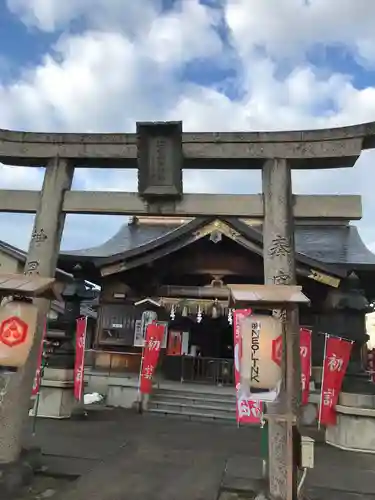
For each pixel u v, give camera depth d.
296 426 5.41
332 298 11.14
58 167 7.03
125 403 13.67
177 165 6.60
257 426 11.27
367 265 13.30
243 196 6.54
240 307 5.28
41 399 11.30
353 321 10.44
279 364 5.02
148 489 6.20
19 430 6.07
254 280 15.16
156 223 21.92
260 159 6.60
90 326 23.20
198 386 14.19
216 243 14.09
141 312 15.69
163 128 6.58
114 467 7.17
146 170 6.65
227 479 6.78
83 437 9.25
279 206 6.34
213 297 14.61
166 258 15.16
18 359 5.32
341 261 15.10
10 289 5.34
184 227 13.42
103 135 7.00
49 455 7.62
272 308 5.20
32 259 6.67
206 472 7.13
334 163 6.58
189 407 12.52
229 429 10.88
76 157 7.02
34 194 7.09
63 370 11.45
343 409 9.45
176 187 6.55
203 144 6.65
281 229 6.25
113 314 15.86
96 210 6.80
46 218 6.82
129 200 6.77
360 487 6.71
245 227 12.91
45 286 5.50
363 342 10.37
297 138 6.49
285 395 5.20
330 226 20.47
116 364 15.51
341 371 9.55
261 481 6.15
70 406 11.46
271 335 5.04
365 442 9.10
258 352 5.00
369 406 9.30
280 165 6.49
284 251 6.14
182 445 8.99
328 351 9.66
